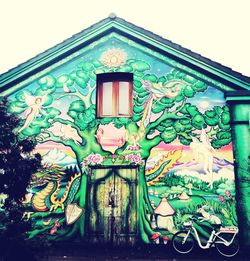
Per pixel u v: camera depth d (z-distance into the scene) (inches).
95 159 450.0
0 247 287.3
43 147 460.4
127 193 438.6
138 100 462.3
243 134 436.1
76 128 463.2
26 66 487.5
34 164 322.7
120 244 426.3
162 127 449.1
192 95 456.1
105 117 464.1
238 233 409.1
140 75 471.5
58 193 445.7
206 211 418.6
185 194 426.0
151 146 444.8
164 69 470.3
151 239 420.2
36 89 484.1
